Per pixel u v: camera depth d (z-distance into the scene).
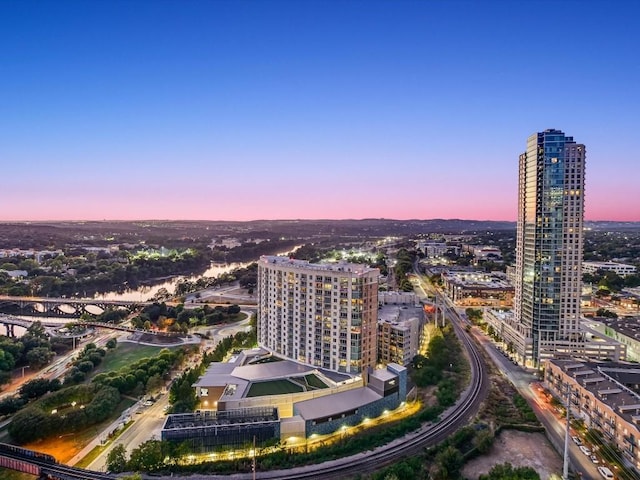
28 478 170.25
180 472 170.12
